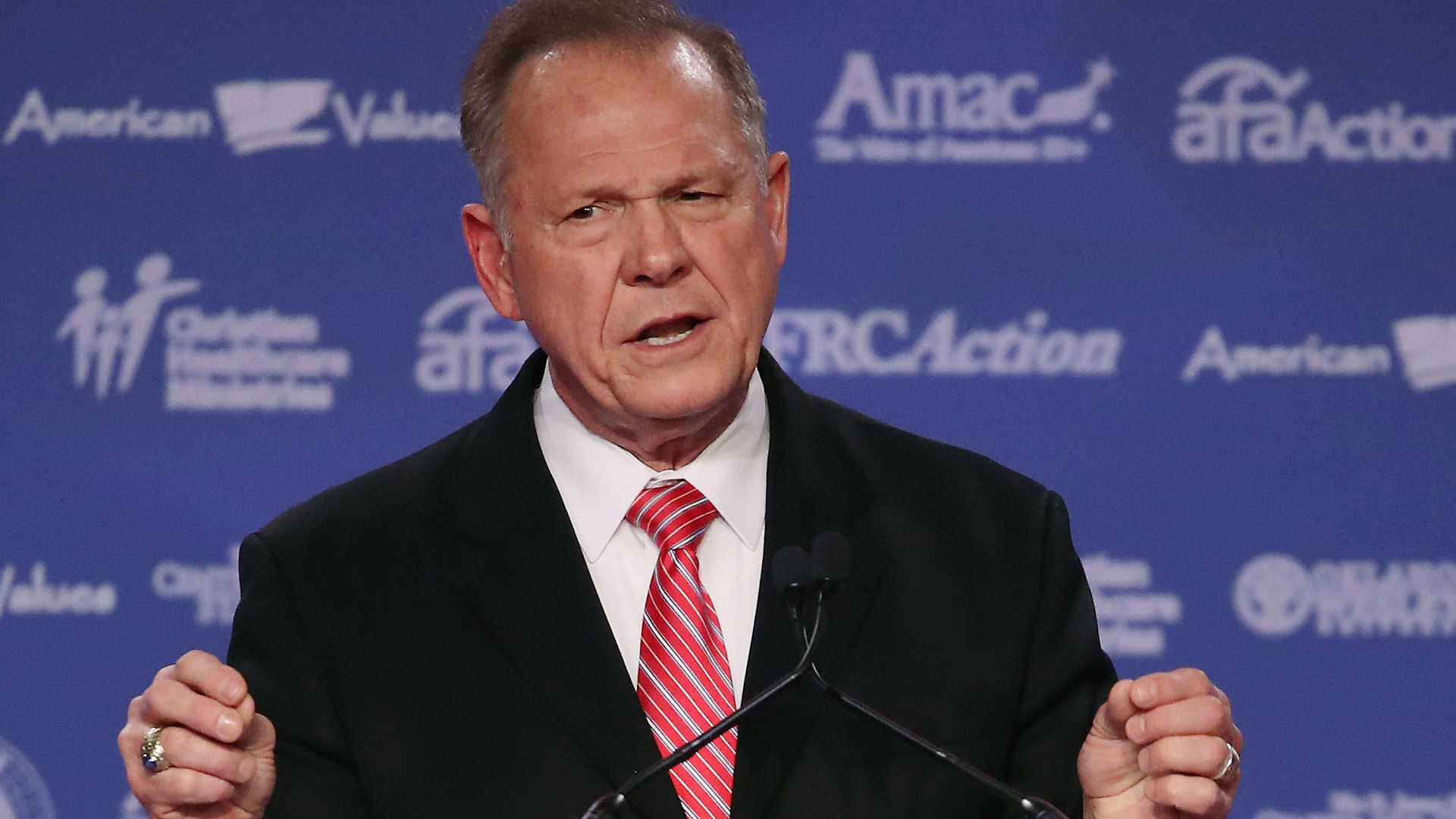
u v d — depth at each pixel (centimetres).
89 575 1170
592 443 653
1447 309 1166
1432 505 1162
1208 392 1172
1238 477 1170
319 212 1188
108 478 1176
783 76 1185
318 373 1184
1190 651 1166
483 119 633
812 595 553
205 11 1189
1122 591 1169
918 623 629
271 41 1190
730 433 658
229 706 535
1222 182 1174
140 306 1180
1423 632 1159
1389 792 1155
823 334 1180
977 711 614
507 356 1190
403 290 1189
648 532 638
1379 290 1168
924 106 1184
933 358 1180
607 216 599
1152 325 1176
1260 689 1163
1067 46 1180
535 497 646
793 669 572
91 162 1181
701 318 600
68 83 1181
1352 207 1170
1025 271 1179
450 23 1195
